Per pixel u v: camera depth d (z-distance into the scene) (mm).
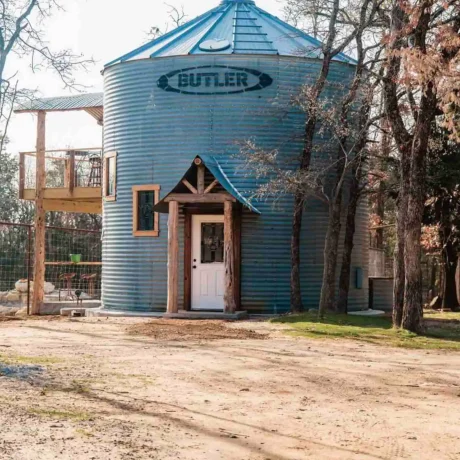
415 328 17172
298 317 19125
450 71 15742
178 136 21938
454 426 8398
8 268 40750
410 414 8969
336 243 20719
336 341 15719
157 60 22234
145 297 22109
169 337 15961
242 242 21562
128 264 22422
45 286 34125
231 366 12086
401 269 17719
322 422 8469
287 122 21812
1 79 15453
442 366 12781
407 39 17203
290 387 10484
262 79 21766
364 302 24062
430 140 23531
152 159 22172
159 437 7492
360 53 19359
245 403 9352
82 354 13141
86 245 45719
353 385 10766
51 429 7559
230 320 19594
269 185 19688
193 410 8820
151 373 11211
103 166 23547
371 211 36375
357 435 7930
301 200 20469
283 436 7793
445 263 29031
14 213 51219
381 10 19078
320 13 20891
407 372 12023
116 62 22922
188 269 21656
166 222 21984
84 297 31109
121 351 13633
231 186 20719
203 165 20094
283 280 21625
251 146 19875
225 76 21766
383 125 20562
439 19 19141
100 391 9664
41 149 25812
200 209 21594
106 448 6984
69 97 25969
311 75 22109
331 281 20703
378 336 16531
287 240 21703
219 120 21750
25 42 17109
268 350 14125
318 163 21125
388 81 17375
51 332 17031
